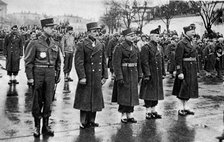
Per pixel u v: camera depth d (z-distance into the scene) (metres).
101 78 6.96
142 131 6.72
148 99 7.75
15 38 12.20
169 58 16.39
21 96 9.92
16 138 6.05
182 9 38.22
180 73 8.14
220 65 16.41
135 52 7.40
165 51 21.19
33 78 6.16
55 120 7.36
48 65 6.22
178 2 38.94
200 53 18.41
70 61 13.29
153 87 7.80
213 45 16.91
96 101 6.76
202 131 6.81
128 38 7.30
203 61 18.38
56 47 6.41
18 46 12.26
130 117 7.43
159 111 8.59
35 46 6.14
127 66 7.32
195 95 8.35
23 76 14.41
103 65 7.02
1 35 28.50
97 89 6.79
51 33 6.27
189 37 8.30
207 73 18.19
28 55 6.09
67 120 7.38
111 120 7.52
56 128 6.75
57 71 6.55
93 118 6.95
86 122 6.91
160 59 8.01
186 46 8.23
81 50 6.66
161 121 7.57
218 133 6.68
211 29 30.97
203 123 7.44
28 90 10.95
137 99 7.36
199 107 9.17
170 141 6.14
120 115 8.00
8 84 12.07
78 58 6.65
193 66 8.30
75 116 7.75
